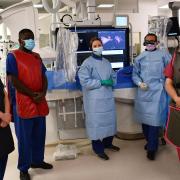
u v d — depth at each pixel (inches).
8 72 101.3
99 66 123.9
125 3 194.5
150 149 126.3
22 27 139.3
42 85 109.7
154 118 124.3
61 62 131.2
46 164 120.2
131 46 165.8
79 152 136.9
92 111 123.0
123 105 151.3
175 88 89.5
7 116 84.6
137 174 112.0
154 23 155.8
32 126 107.8
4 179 111.9
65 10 208.4
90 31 154.3
